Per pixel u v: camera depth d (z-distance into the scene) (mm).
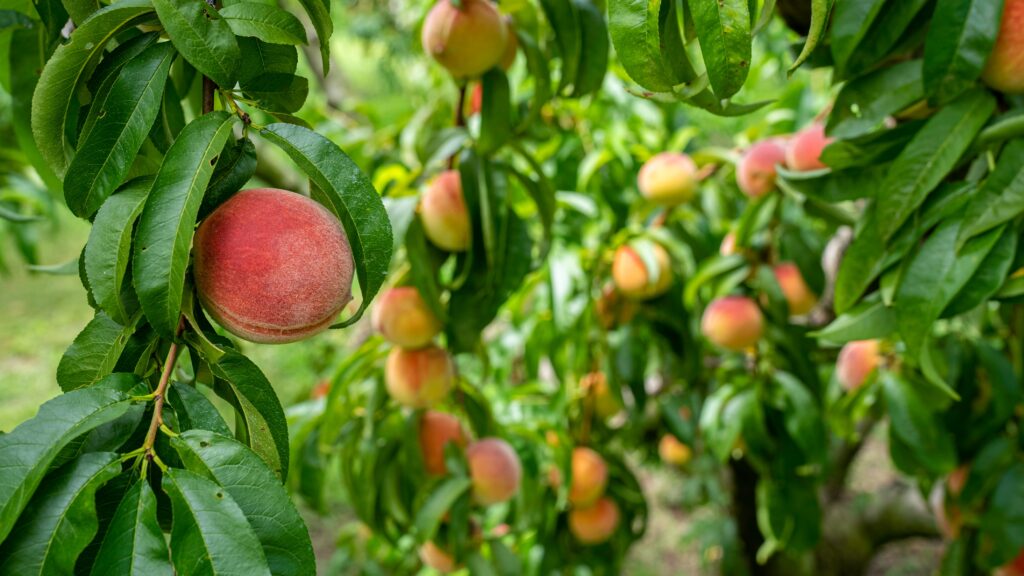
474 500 1125
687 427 1372
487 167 1023
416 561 1397
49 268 841
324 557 2311
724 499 1663
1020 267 835
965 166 891
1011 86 824
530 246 1062
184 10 665
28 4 809
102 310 717
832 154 875
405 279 1069
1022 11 799
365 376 1146
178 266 647
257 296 711
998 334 1306
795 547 1305
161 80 704
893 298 872
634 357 1324
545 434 1281
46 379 2994
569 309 1350
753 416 1246
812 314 1414
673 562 2389
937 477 1255
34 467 580
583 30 1018
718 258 1245
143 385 681
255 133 711
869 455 2773
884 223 835
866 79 861
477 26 956
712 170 1334
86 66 714
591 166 1332
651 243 1274
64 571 575
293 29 716
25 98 852
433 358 1073
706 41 699
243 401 725
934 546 2430
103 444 682
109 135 690
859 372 1232
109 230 682
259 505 633
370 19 2584
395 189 1075
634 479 1352
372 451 1140
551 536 1305
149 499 600
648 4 704
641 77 714
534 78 1035
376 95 2750
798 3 904
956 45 799
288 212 724
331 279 726
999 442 1153
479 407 1176
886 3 832
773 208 1169
